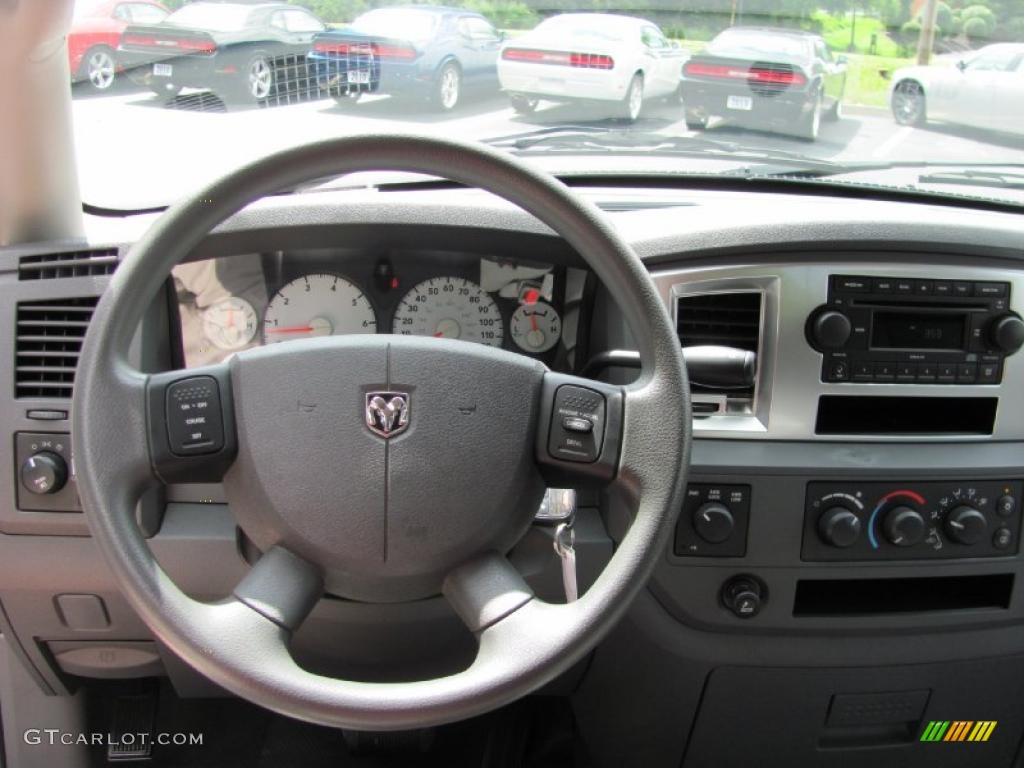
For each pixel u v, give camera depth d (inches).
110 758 71.1
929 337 58.4
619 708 64.9
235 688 36.1
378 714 35.3
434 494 40.4
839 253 56.8
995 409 59.4
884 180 73.1
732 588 58.6
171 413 39.8
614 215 60.1
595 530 56.2
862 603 61.2
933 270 57.3
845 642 61.1
